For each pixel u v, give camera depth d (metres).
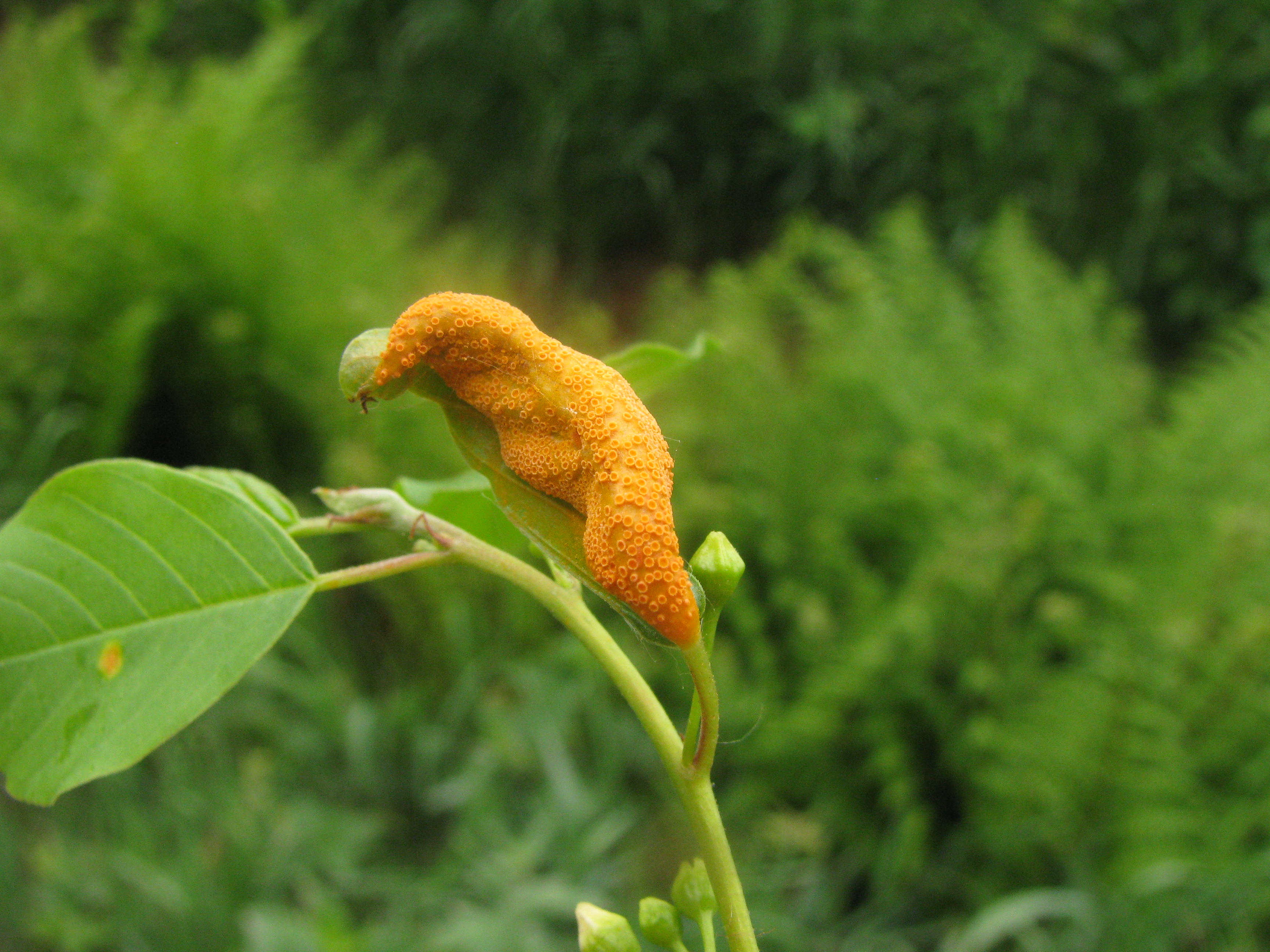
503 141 0.81
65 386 0.53
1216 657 0.40
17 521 0.12
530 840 0.41
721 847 0.12
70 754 0.12
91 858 0.40
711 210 0.79
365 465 0.49
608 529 0.11
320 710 0.47
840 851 0.44
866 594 0.46
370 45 0.83
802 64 0.75
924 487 0.47
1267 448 0.48
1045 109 0.73
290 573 0.12
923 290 0.57
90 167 0.61
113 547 0.12
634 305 0.77
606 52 0.75
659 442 0.11
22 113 0.62
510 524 0.16
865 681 0.42
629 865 0.43
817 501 0.50
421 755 0.46
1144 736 0.41
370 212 0.64
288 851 0.41
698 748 0.12
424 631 0.51
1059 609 0.42
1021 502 0.47
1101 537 0.46
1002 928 0.38
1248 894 0.38
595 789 0.44
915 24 0.73
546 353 0.12
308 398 0.55
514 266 0.77
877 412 0.53
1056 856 0.42
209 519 0.12
